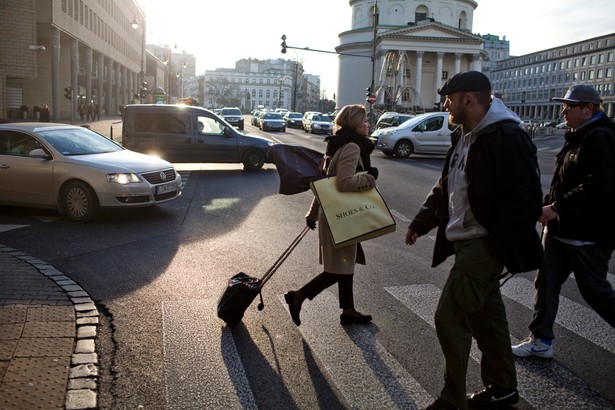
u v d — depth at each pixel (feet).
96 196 29.22
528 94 507.71
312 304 17.26
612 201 12.44
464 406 10.39
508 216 9.68
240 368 12.78
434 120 75.36
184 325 15.30
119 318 15.69
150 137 53.72
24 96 168.55
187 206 34.91
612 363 13.50
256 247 24.57
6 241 24.79
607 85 413.39
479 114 10.14
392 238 27.17
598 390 12.14
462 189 10.53
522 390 12.07
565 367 13.23
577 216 12.51
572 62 449.48
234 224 29.58
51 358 12.63
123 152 33.58
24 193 30.27
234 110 157.99
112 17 216.13
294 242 16.05
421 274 20.89
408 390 11.95
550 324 13.53
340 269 14.93
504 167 9.69
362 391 11.89
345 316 15.49
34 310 15.55
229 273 20.45
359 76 295.89
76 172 29.32
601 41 417.08
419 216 12.05
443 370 12.91
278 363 13.10
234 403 11.27
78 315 15.44
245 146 55.21
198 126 54.60
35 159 30.22
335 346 14.12
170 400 11.32
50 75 170.30
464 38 261.44
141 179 30.09
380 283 19.65
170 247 24.25
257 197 39.04
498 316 10.84
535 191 9.68
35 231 27.04
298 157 15.44
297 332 14.99
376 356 13.57
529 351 13.66
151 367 12.75
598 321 16.25
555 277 13.41
